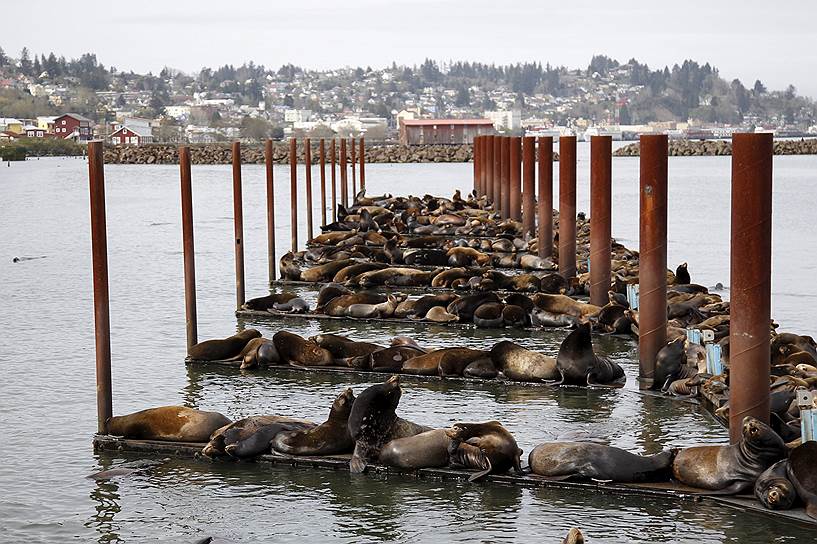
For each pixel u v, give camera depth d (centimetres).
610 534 1240
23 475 1473
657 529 1252
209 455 1515
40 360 2177
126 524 1295
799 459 1288
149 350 2275
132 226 5231
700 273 3488
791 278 3344
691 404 1817
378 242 4131
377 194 7825
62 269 3616
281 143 16675
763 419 1471
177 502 1366
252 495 1387
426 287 3172
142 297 3002
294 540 1241
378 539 1238
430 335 2425
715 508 1309
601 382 1947
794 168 11144
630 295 2598
